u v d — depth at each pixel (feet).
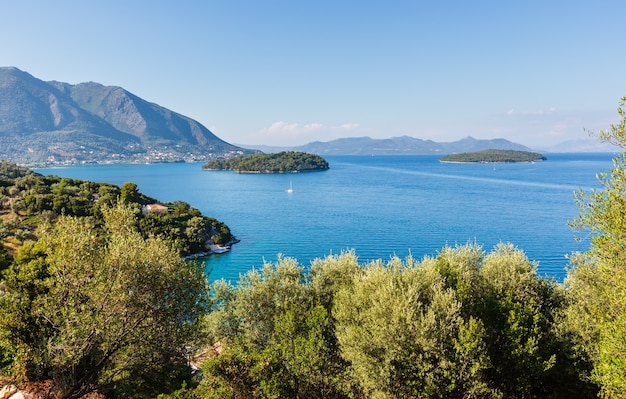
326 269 92.53
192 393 63.31
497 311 70.13
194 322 73.61
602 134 52.90
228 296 92.58
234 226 408.87
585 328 64.69
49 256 65.36
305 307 81.61
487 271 81.00
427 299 69.10
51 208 309.63
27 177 402.11
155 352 67.92
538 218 406.21
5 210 307.17
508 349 63.82
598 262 57.77
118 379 71.00
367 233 359.46
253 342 83.82
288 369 67.41
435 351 58.75
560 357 69.10
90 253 65.87
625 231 49.93
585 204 57.62
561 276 217.77
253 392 61.98
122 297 61.11
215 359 63.57
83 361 67.31
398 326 60.75
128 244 68.18
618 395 47.09
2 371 66.18
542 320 72.69
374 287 72.38
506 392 64.80
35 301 62.80
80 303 63.77
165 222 320.70
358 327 65.05
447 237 331.16
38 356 59.36
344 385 66.80
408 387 59.06
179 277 72.33
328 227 393.70
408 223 399.85
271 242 338.34
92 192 395.55
